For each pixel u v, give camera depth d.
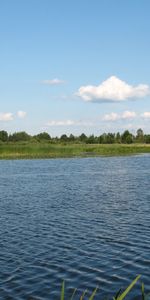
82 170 68.12
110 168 72.00
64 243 20.39
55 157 102.81
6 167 75.12
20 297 13.63
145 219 26.17
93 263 17.16
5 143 126.38
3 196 37.28
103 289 14.36
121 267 16.59
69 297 13.66
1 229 23.50
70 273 15.94
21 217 27.09
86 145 144.88
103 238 21.34
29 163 85.69
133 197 36.16
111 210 29.62
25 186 45.44
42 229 23.50
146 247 19.48
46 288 14.44
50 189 42.53
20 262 17.36
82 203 33.03
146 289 14.23
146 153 127.88
